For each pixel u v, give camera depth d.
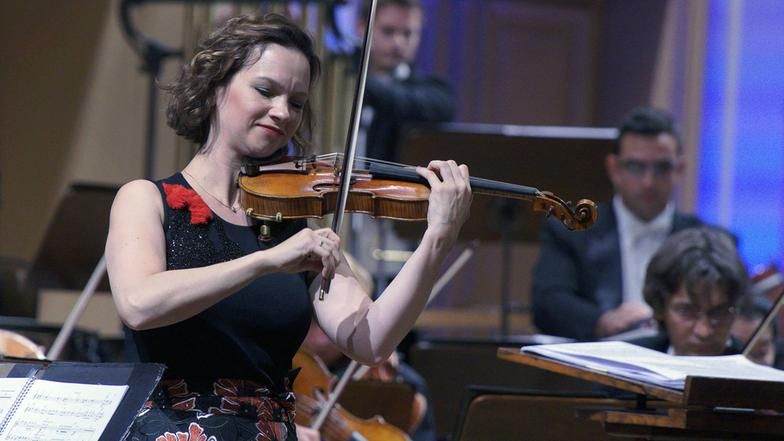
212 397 5.46
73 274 11.05
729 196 17.73
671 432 5.66
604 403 6.64
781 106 17.62
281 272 5.45
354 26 16.38
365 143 13.49
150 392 5.06
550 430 6.70
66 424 5.04
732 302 7.89
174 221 5.61
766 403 5.34
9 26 14.52
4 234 14.29
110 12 14.53
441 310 15.59
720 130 17.83
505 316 11.77
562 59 18.73
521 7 18.36
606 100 18.66
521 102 18.38
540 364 5.86
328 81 13.62
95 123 14.45
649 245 11.47
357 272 10.53
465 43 17.94
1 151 14.38
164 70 14.55
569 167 11.23
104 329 14.08
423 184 6.06
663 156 11.38
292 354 5.77
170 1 13.48
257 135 5.74
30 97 14.44
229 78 5.77
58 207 10.78
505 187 6.01
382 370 8.96
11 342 7.70
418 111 13.80
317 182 5.96
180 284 5.14
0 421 5.11
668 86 18.00
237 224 5.75
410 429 8.84
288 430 5.64
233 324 5.52
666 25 18.00
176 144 14.18
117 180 14.51
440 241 5.64
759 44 17.75
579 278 11.48
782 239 17.42
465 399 6.76
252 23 5.80
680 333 7.98
